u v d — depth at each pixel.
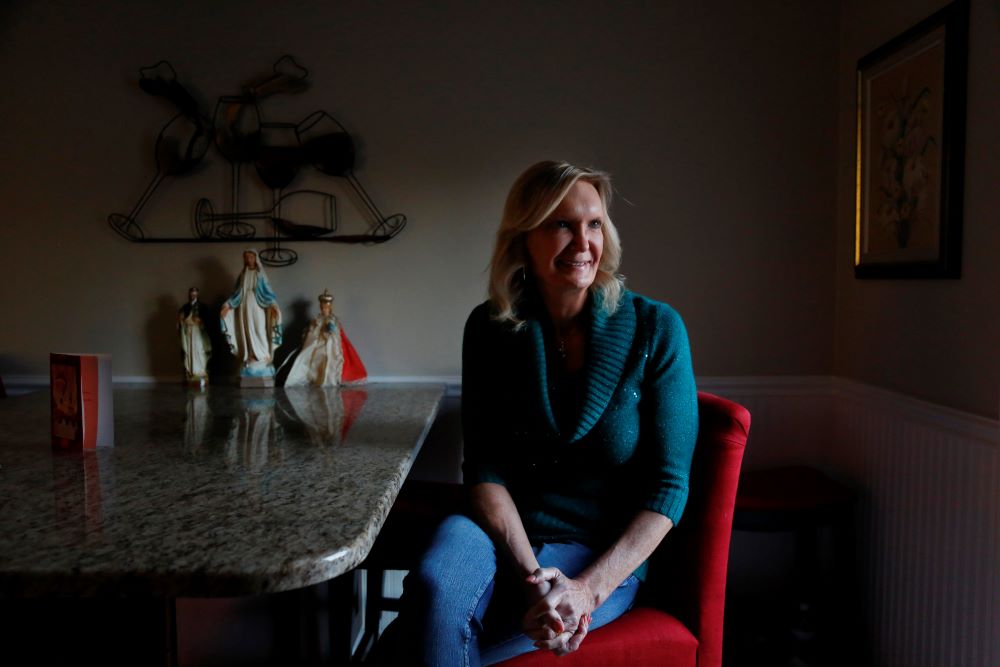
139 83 2.15
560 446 1.32
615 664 1.19
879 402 1.94
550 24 2.19
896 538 1.85
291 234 2.22
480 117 2.21
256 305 2.11
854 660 2.02
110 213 2.21
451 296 2.25
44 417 1.62
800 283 2.24
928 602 1.70
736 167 2.22
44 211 2.21
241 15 2.18
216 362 2.26
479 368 1.44
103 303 2.24
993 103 1.51
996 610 1.45
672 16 2.19
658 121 2.21
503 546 1.24
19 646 0.87
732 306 2.24
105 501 0.97
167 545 0.79
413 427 1.53
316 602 1.23
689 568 1.29
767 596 2.27
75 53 2.18
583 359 1.36
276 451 1.29
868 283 2.04
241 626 1.06
